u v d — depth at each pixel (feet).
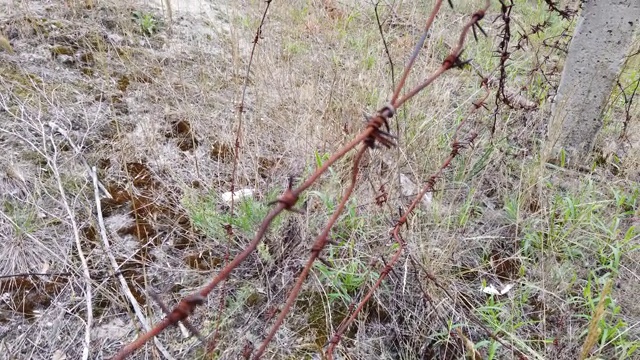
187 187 5.73
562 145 7.39
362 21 10.11
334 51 8.52
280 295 4.76
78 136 6.31
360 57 8.68
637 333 4.59
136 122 6.81
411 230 5.10
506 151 6.70
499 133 6.83
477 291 5.03
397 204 5.54
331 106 6.89
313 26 9.68
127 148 6.31
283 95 7.31
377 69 7.67
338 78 7.58
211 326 4.39
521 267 5.17
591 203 5.67
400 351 4.44
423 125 6.42
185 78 7.89
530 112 7.49
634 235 5.74
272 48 8.45
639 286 5.08
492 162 6.59
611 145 7.61
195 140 6.73
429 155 6.39
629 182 6.71
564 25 11.12
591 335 3.11
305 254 5.08
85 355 4.02
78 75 7.43
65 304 4.45
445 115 7.04
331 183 5.58
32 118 6.33
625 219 6.12
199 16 10.27
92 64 7.75
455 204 6.03
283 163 6.50
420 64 7.97
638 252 5.52
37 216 5.10
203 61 8.43
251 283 4.85
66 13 8.79
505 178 6.43
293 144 6.46
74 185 5.58
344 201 2.35
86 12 8.99
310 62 8.41
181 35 9.29
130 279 4.75
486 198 6.32
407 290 4.82
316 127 6.37
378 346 4.43
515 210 5.83
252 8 9.57
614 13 6.39
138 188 5.84
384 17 10.27
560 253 5.40
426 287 4.81
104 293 4.52
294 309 4.65
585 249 5.54
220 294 4.70
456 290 4.86
